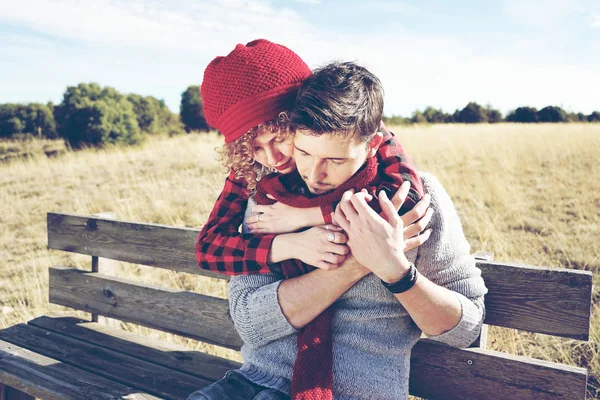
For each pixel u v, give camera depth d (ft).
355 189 4.41
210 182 22.56
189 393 6.07
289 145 4.38
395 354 4.67
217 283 12.68
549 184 20.40
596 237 13.93
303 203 4.71
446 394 5.42
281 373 4.73
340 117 3.79
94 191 23.67
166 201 20.11
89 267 14.75
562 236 13.80
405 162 4.54
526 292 5.12
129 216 18.78
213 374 6.54
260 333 4.81
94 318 8.36
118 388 6.19
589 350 8.77
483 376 5.23
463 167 23.95
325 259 4.43
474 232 14.75
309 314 4.59
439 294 4.25
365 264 4.18
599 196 18.03
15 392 7.15
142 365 6.81
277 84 4.32
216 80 4.52
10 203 23.47
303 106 3.92
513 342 8.66
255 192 5.32
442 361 5.42
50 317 8.50
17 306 12.69
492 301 5.28
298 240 4.62
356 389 4.48
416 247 4.41
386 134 4.72
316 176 4.24
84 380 6.40
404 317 4.70
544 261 12.42
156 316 7.49
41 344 7.54
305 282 4.59
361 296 4.61
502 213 16.69
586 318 4.86
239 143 4.56
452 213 4.66
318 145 3.96
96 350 7.29
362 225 4.13
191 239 7.15
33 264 15.29
